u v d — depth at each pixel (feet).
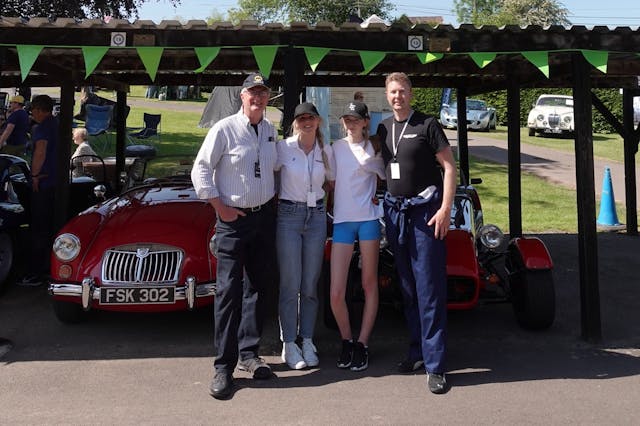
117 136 26.86
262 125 12.73
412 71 21.25
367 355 13.74
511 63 21.16
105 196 21.56
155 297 14.46
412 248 12.66
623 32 15.05
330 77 26.12
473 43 14.94
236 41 14.60
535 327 16.02
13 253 19.86
